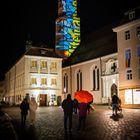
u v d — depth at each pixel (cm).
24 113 1878
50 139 1198
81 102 1520
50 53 6266
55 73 6181
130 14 4475
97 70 5475
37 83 5947
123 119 2112
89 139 1164
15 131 1490
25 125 1822
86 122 1948
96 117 2375
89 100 1541
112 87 4919
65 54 8600
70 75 6544
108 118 2242
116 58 4859
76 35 8931
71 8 9050
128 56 4441
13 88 7656
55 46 8881
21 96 6209
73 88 6384
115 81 4816
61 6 9025
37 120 2198
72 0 9125
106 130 1455
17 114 3064
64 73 6856
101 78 5269
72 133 1384
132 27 4362
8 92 8969
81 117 1512
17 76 6981
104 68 5206
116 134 1291
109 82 5009
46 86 6028
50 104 5947
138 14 4312
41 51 6122
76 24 9000
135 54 4281
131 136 1221
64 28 8781
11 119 2352
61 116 2638
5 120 2205
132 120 2008
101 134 1307
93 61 5600
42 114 2945
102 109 3747
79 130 1493
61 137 1251
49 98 6006
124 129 1480
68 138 1213
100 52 5538
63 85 6881
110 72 4981
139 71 4181
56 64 6234
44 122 2025
